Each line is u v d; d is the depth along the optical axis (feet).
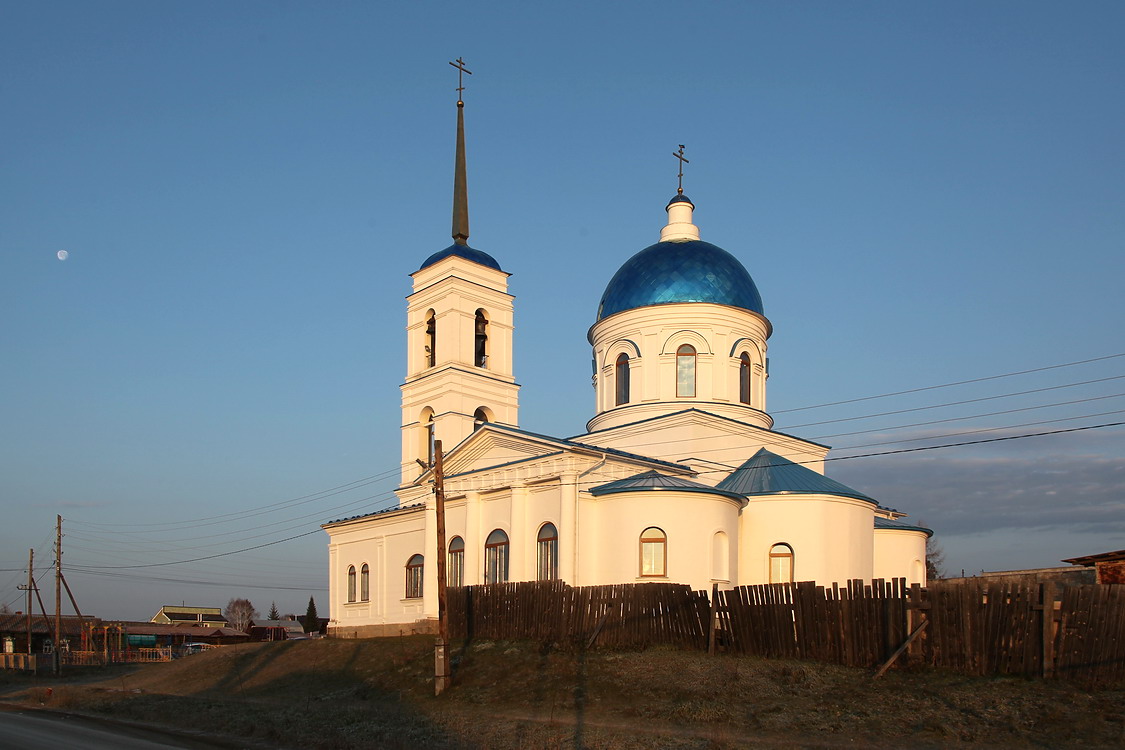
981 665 96.27
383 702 119.55
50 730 110.32
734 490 153.58
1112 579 132.57
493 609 141.49
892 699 91.45
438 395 186.91
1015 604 95.30
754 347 181.78
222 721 113.39
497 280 197.36
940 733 80.94
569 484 146.82
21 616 352.90
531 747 84.53
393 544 188.65
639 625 123.34
